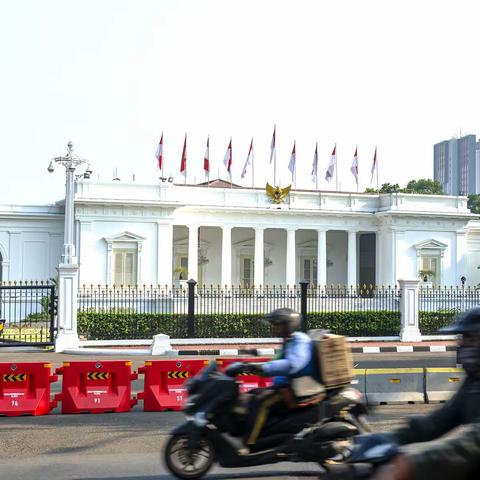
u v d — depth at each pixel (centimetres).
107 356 3381
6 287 3609
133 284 6438
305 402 1060
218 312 4412
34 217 6612
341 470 570
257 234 7038
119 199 6425
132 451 1347
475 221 8306
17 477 1136
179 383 1845
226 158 7338
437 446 387
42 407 1762
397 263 7125
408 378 1884
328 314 4403
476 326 541
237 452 1069
